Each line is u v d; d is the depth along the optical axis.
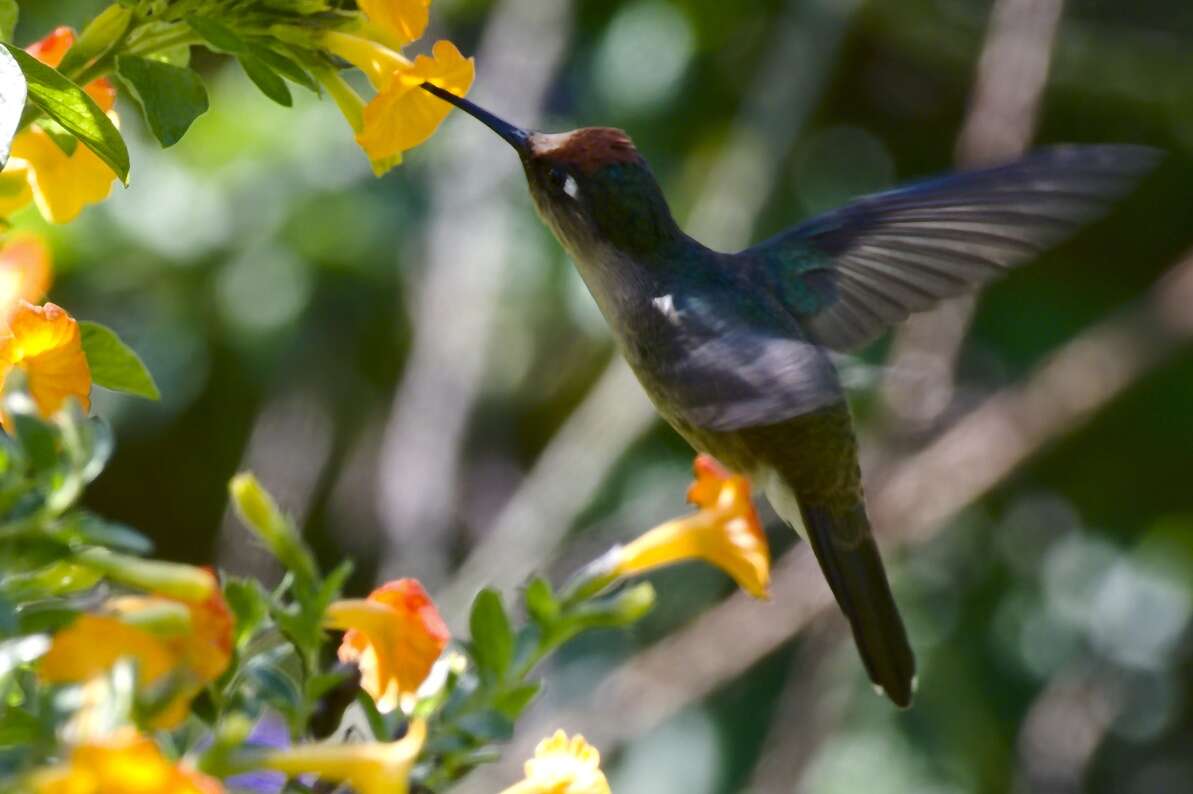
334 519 11.70
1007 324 11.44
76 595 4.01
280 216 10.84
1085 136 11.98
